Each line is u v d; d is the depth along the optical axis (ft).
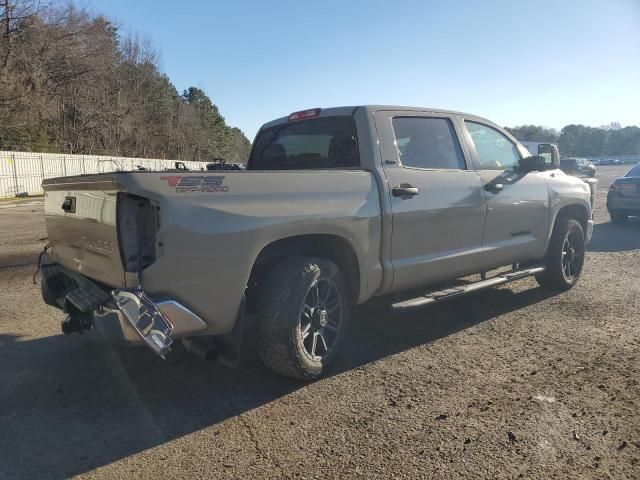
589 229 21.67
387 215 13.61
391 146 14.44
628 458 9.25
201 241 10.23
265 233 11.15
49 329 16.71
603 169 223.71
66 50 140.26
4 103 117.39
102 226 10.50
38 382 12.78
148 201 9.93
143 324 9.64
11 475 9.06
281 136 17.33
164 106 214.48
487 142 17.89
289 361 11.95
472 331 16.17
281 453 9.62
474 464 9.14
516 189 17.69
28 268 26.40
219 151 285.23
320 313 12.56
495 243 17.06
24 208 69.62
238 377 12.98
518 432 10.16
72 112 153.17
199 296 10.37
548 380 12.48
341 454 9.54
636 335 15.47
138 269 9.83
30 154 97.14
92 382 12.78
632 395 11.60
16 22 126.00
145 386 12.55
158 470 9.17
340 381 12.67
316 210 12.05
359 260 13.12
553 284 20.20
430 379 12.67
